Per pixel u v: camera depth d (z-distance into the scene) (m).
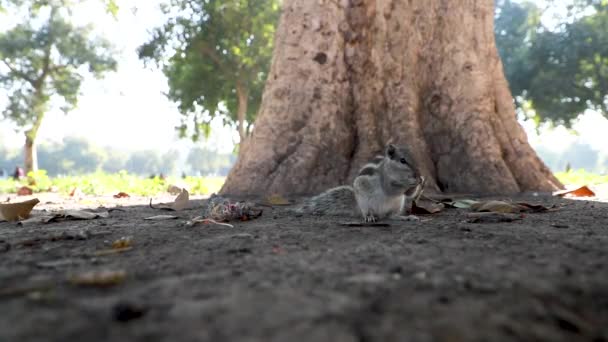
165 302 2.02
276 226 4.78
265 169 10.12
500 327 1.78
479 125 10.49
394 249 3.31
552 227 4.42
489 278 2.39
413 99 11.04
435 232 4.16
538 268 2.62
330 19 10.90
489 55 11.59
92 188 15.06
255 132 10.70
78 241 3.90
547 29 45.38
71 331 1.72
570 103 42.50
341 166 10.34
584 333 1.82
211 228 4.64
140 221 5.49
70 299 2.08
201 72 37.75
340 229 4.49
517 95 45.38
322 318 1.82
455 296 2.10
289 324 1.76
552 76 42.47
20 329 1.74
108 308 1.95
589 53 41.44
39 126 38.72
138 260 3.01
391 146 5.29
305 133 10.38
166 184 17.66
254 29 37.19
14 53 37.47
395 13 11.26
